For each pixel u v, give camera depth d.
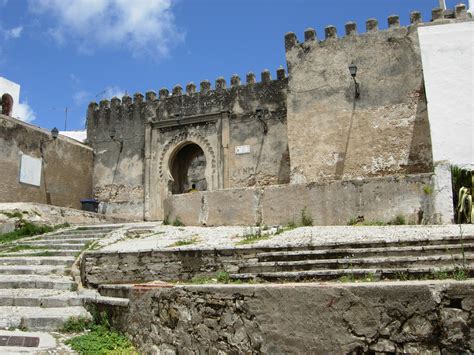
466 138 12.51
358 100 16.97
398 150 16.12
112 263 8.95
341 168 16.69
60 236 13.34
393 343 4.11
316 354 4.40
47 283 8.80
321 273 6.64
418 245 7.66
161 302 6.00
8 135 18.53
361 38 17.36
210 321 5.24
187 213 13.27
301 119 17.58
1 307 7.59
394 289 4.16
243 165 20.28
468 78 12.90
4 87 33.25
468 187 10.74
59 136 21.44
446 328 3.96
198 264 8.25
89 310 7.45
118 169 22.95
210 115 21.27
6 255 11.04
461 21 13.44
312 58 17.89
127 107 23.44
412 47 16.62
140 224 14.83
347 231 9.59
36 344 6.10
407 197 10.66
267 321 4.72
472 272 5.67
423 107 16.08
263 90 20.64
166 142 22.06
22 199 18.92
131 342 6.46
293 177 17.22
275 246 8.08
